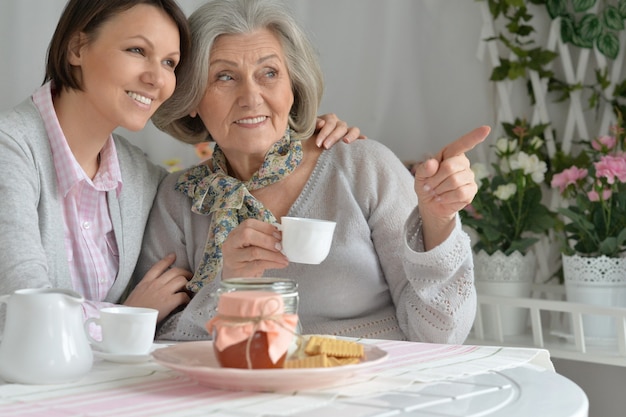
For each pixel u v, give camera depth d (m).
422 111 2.77
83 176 1.63
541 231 2.34
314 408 0.88
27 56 2.43
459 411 0.86
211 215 1.86
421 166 1.40
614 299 2.15
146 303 1.73
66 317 1.04
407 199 1.78
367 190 1.79
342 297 1.75
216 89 1.76
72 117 1.64
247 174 1.88
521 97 2.66
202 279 1.76
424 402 0.90
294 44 1.80
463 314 1.56
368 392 0.96
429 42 2.76
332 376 0.95
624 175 2.12
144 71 1.58
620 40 2.52
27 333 1.02
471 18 2.70
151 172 1.93
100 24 1.55
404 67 2.78
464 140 1.40
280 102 1.76
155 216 1.90
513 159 2.36
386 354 1.04
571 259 2.20
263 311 0.97
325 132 1.89
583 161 2.50
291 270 1.75
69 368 1.02
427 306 1.60
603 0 2.56
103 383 1.02
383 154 1.84
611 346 2.15
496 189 2.38
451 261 1.49
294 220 1.27
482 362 1.15
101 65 1.56
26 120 1.60
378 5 2.79
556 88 2.59
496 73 2.60
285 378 0.93
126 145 1.89
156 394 0.96
